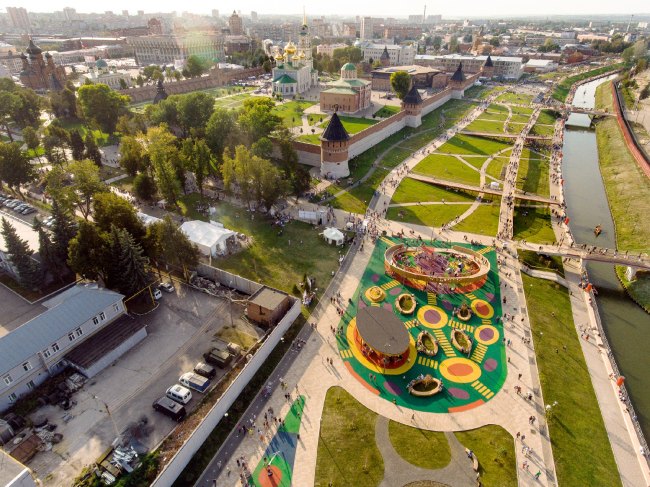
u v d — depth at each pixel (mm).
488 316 70500
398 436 50312
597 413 54750
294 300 69250
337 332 66375
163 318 68312
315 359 61281
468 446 49344
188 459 46719
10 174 102250
